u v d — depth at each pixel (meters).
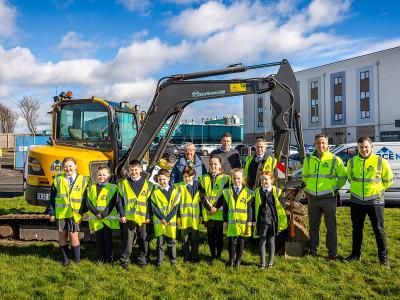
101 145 7.05
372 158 5.93
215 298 4.70
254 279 5.32
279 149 6.29
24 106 44.56
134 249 6.65
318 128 46.56
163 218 5.80
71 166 5.99
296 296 4.77
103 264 5.91
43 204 6.88
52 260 6.14
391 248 6.71
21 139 25.19
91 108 7.09
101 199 5.88
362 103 41.75
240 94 6.36
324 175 6.10
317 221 6.27
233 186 5.89
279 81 6.30
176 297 4.78
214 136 57.28
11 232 7.14
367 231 7.91
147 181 5.98
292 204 6.39
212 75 6.54
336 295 4.84
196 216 6.02
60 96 7.29
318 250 6.59
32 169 6.98
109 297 4.77
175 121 6.76
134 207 5.77
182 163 6.62
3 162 29.25
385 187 5.91
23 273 5.57
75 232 5.96
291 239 6.31
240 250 5.78
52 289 5.01
